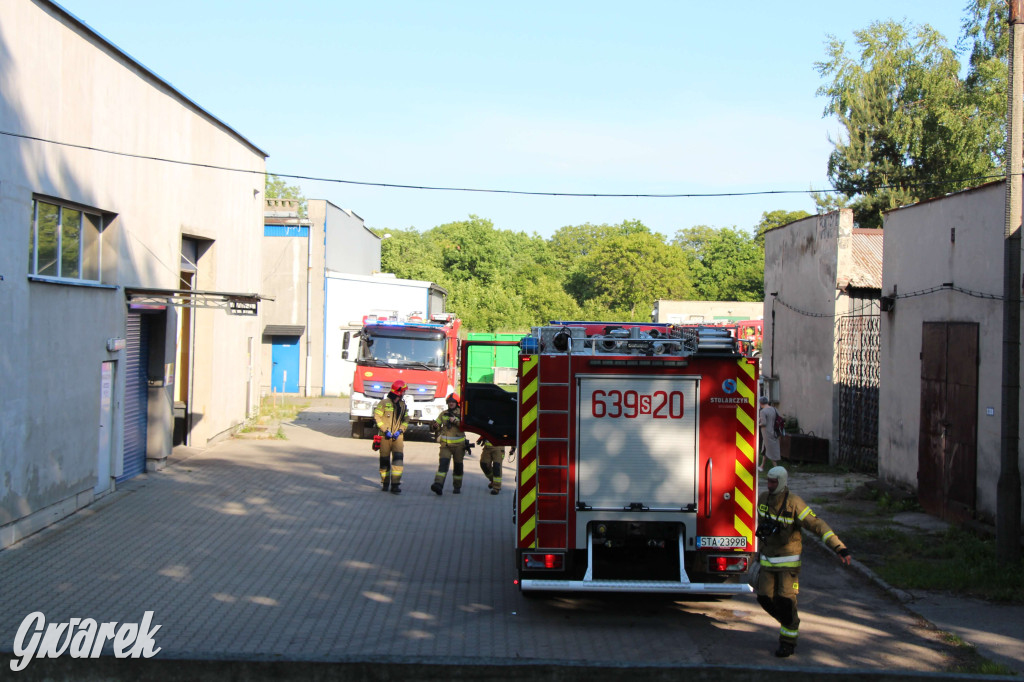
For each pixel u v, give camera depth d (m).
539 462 8.09
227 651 7.05
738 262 85.75
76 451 12.07
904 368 14.73
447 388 22.95
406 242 75.94
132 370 14.95
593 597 9.01
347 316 38.31
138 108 14.27
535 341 8.42
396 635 7.64
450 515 13.31
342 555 10.61
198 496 13.88
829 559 10.93
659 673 6.22
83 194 12.13
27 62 10.40
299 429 24.98
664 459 8.11
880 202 37.91
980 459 11.91
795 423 21.67
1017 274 9.62
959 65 37.16
